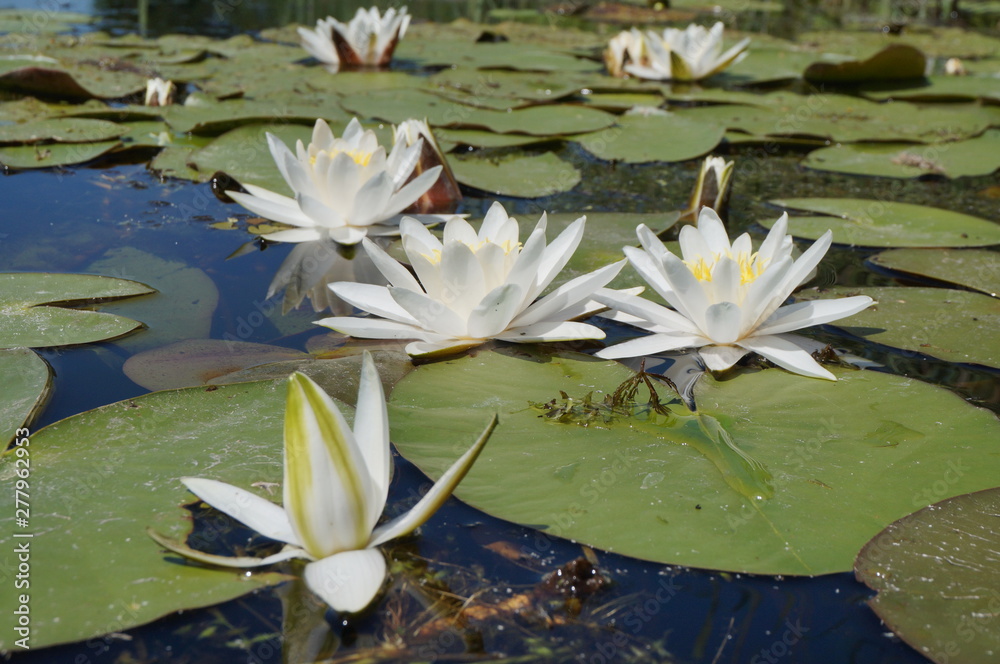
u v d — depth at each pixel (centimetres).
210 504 109
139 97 407
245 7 784
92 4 756
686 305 171
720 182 267
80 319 174
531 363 166
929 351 172
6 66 437
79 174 296
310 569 103
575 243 181
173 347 167
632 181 317
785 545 111
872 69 492
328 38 495
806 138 390
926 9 935
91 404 144
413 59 545
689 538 112
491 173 310
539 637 97
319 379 152
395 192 258
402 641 96
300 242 240
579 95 459
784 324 174
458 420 142
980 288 206
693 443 135
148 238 235
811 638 98
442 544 113
